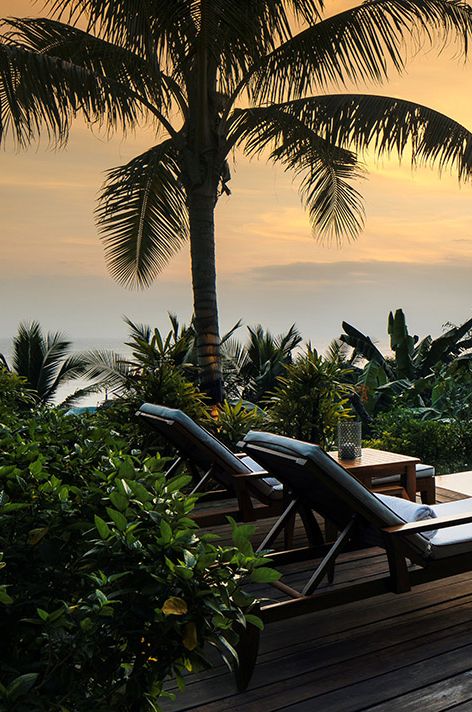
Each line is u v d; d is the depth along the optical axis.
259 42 6.48
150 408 4.60
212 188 7.28
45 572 1.78
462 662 2.92
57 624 1.45
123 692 1.57
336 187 8.90
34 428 2.84
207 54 6.74
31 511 1.87
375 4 6.75
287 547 4.33
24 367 15.42
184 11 6.11
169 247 8.80
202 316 7.36
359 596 3.06
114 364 13.35
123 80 6.94
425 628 3.26
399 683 2.77
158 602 1.52
